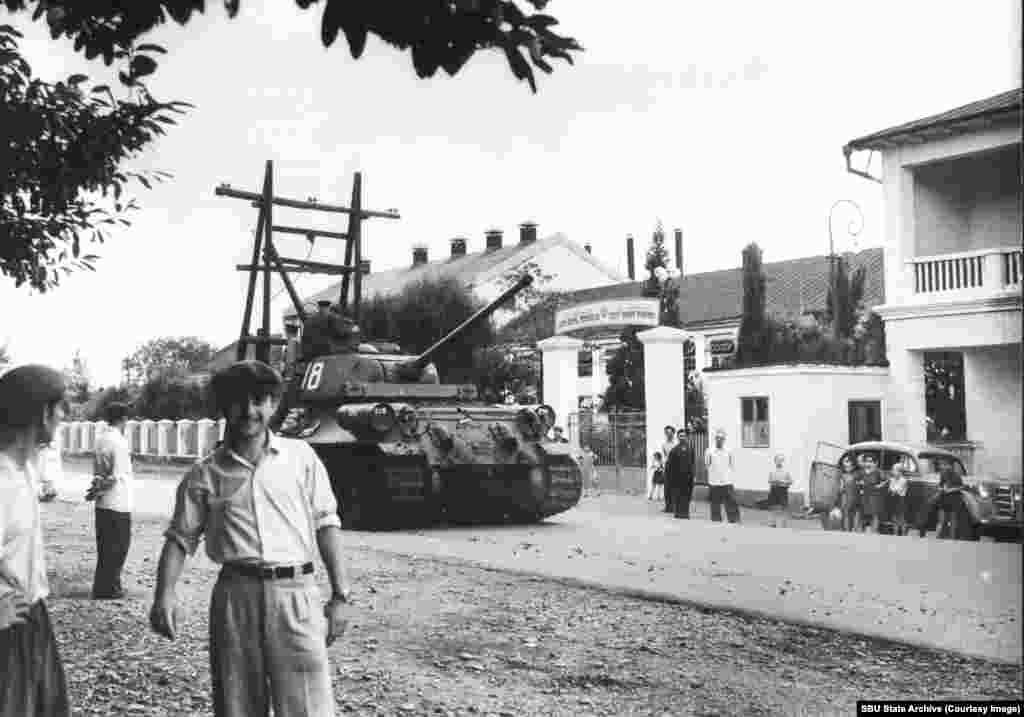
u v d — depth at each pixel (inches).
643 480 973.2
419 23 161.9
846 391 882.1
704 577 415.8
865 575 417.1
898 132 868.0
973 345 831.1
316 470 186.1
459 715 235.0
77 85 297.7
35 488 167.5
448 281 1382.9
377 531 631.8
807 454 863.7
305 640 176.1
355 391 674.8
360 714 234.7
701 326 1520.7
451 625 328.8
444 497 657.6
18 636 163.5
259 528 176.4
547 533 602.5
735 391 922.7
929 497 662.5
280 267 747.4
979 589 360.8
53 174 304.0
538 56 169.6
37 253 331.9
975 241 900.0
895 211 890.1
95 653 290.0
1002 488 625.3
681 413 920.9
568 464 679.1
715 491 732.7
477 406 698.8
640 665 278.1
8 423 165.6
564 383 1035.9
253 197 729.0
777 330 1046.4
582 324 1016.9
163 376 2062.0
